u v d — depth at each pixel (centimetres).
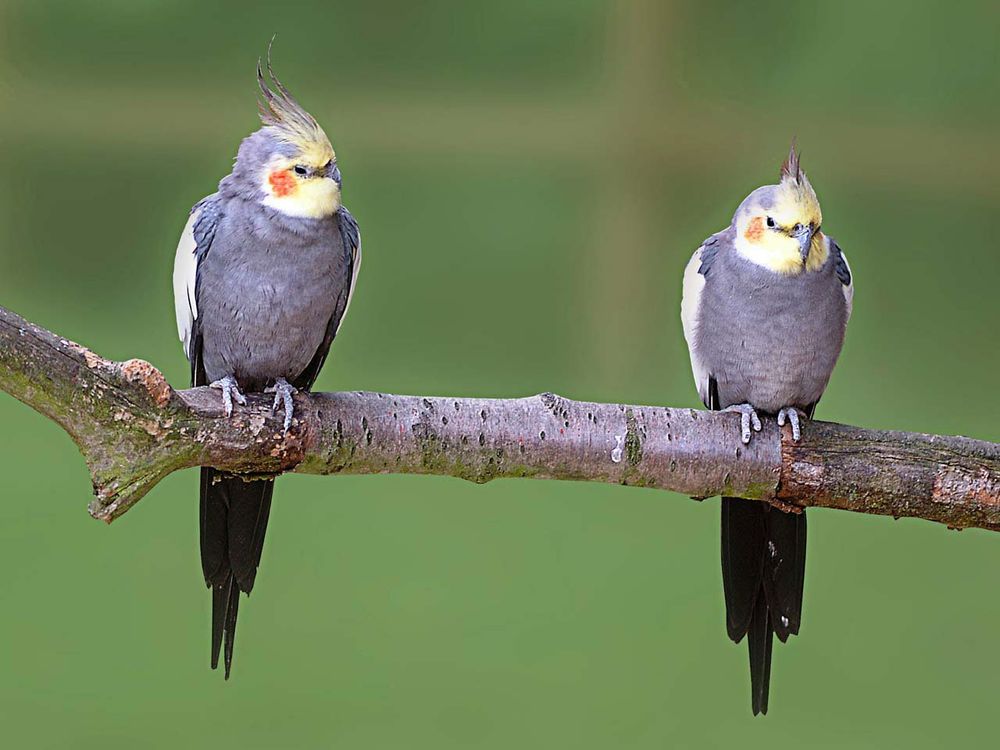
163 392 541
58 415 531
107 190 1176
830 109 1179
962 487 601
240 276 618
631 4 1145
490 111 1161
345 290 645
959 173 1189
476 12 1159
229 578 625
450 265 1171
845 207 1191
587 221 1159
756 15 1157
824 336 659
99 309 1170
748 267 653
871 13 1165
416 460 586
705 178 1152
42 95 1170
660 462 601
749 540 653
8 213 1170
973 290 1190
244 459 565
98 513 550
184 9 1170
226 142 1180
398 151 1164
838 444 607
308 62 1174
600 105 1152
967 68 1178
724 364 673
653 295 1155
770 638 655
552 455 595
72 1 1162
